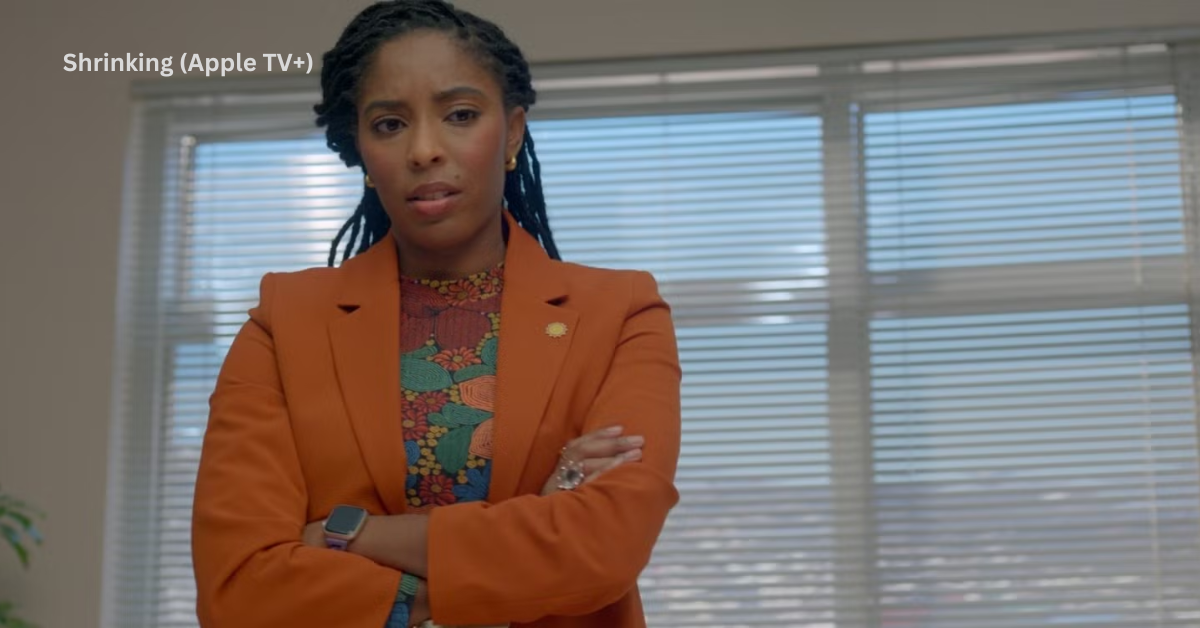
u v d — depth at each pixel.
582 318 1.45
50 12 3.98
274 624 1.30
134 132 4.00
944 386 3.74
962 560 3.68
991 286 3.78
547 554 1.29
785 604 3.68
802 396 3.78
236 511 1.35
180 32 3.97
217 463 1.39
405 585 1.29
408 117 1.42
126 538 3.79
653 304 1.51
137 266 3.94
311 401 1.40
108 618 3.74
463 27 1.45
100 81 3.95
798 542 3.71
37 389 3.79
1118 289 3.75
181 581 3.79
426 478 1.35
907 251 3.82
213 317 3.92
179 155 4.00
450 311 1.45
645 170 3.89
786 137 3.89
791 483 3.74
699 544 3.73
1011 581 3.65
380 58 1.43
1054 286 3.77
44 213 3.88
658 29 3.85
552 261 1.52
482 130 1.43
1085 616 3.62
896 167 3.85
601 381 1.43
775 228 3.87
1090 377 3.73
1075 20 3.77
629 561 1.31
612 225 3.88
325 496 1.37
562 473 1.37
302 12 3.97
